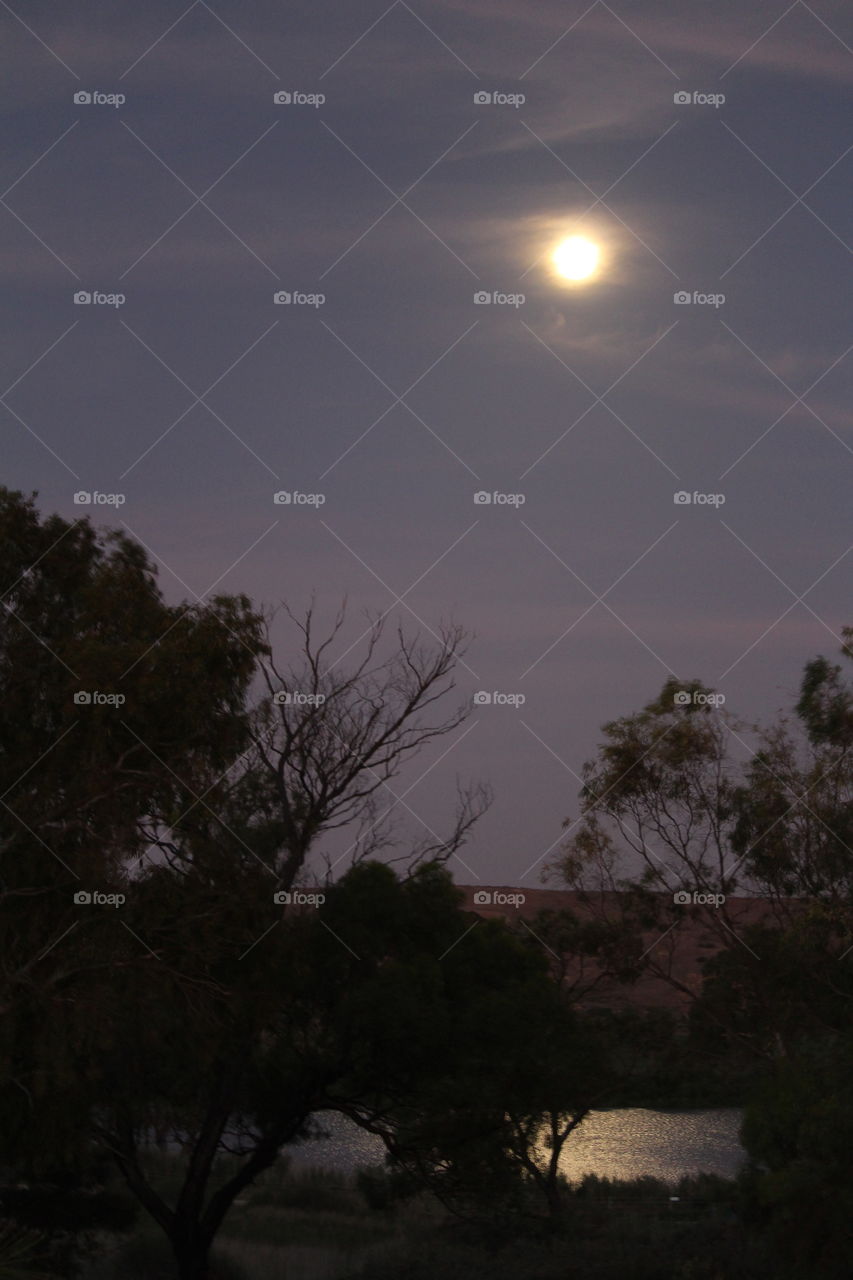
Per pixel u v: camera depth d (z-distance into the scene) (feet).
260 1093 71.20
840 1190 47.39
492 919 77.05
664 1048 83.56
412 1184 75.05
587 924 86.89
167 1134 76.89
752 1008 82.99
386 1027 65.26
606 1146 146.30
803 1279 48.65
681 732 87.30
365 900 69.92
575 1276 61.82
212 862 63.36
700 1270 57.31
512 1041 67.97
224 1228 99.55
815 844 83.05
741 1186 54.70
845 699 83.66
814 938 79.05
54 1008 54.95
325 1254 87.81
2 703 59.36
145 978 58.70
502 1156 70.85
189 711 59.93
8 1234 59.41
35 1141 57.41
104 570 62.39
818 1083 51.06
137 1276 79.10
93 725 58.65
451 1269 68.59
